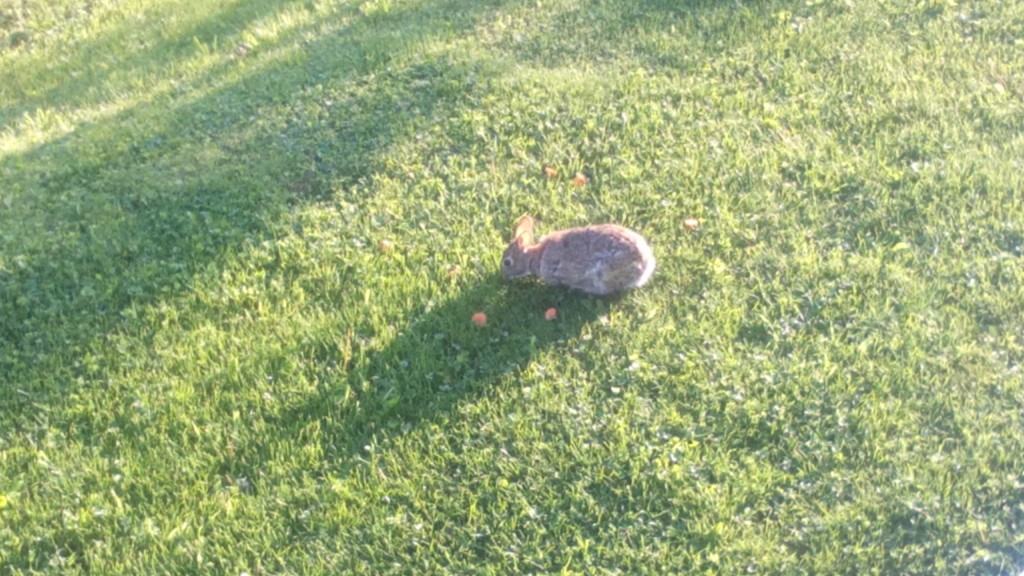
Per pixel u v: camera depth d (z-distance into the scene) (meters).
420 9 3.69
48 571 1.95
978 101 2.90
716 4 3.42
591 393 2.17
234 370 2.29
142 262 2.63
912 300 2.31
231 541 1.97
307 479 2.06
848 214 2.57
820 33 3.22
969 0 3.34
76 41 4.21
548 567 1.88
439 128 2.96
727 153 2.77
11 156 3.17
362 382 2.23
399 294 2.44
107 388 2.30
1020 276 2.34
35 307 2.52
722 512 1.92
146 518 2.01
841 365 2.18
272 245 2.63
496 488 2.01
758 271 2.42
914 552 1.85
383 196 2.74
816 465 2.01
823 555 1.85
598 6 3.49
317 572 1.91
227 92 3.32
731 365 2.18
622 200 2.65
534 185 2.73
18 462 2.15
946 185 2.60
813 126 2.86
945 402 2.09
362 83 3.22
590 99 3.01
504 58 3.27
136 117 3.30
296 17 3.86
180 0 4.38
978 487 1.94
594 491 1.99
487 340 2.32
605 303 2.37
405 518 1.98
